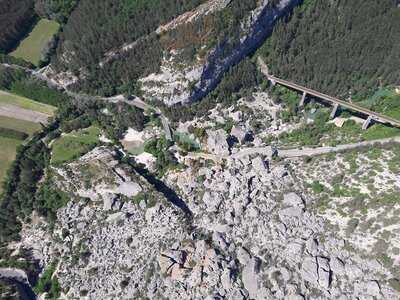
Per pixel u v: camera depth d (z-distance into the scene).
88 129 160.00
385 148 130.62
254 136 151.25
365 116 148.88
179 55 154.88
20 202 140.50
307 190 129.38
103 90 160.50
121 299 119.94
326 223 121.00
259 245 121.94
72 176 143.50
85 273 126.69
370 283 108.06
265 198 130.62
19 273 127.69
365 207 119.00
